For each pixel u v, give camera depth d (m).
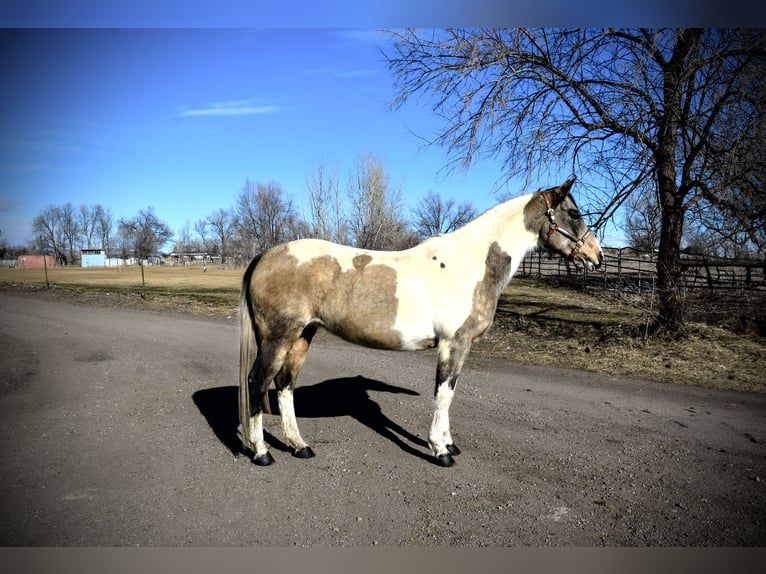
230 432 5.41
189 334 11.74
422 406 6.40
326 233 27.44
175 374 7.96
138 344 10.41
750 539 3.41
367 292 4.41
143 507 3.74
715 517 3.70
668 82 9.57
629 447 5.02
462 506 3.82
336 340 11.40
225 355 9.43
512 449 4.97
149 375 7.87
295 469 4.48
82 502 3.80
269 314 4.48
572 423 5.75
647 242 11.69
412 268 4.51
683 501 3.93
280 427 5.57
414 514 3.70
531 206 4.89
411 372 8.28
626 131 9.52
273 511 3.71
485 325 4.64
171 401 6.51
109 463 4.54
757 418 5.92
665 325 10.38
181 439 5.17
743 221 9.16
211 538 3.33
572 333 11.62
